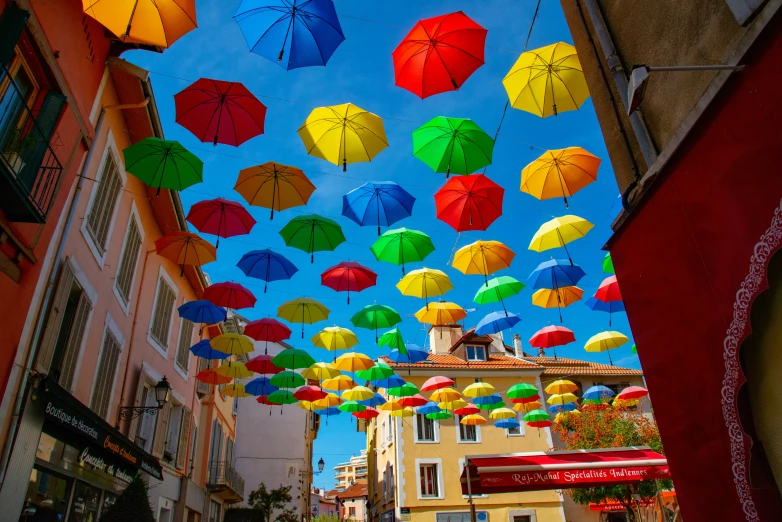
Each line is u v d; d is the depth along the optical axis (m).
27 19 5.89
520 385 16.45
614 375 27.19
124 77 9.41
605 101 5.27
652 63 4.47
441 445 24.61
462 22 5.89
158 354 14.25
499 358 28.66
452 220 8.29
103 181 9.83
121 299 11.39
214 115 6.67
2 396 6.27
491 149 6.96
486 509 23.44
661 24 4.35
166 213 13.52
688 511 3.70
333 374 15.21
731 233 3.20
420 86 6.20
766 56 2.91
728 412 3.27
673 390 3.85
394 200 8.61
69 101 7.33
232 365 13.29
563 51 6.43
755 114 2.97
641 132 4.50
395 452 24.33
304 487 31.97
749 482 3.11
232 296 11.07
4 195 5.73
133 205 11.88
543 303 10.61
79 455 8.80
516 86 6.72
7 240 6.18
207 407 20.70
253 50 5.78
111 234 10.55
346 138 6.93
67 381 8.79
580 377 27.22
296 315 12.09
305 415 33.12
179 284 16.23
